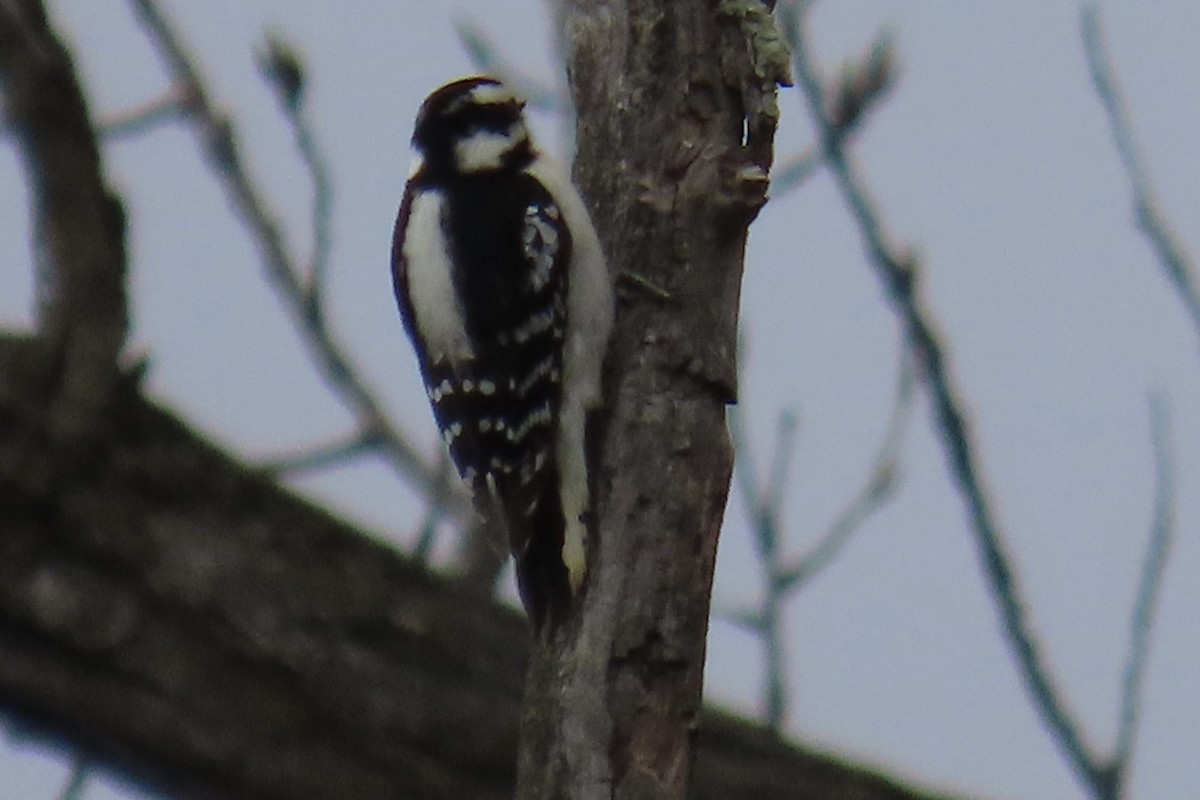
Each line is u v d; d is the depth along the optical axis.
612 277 9.26
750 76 9.28
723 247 9.18
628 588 8.56
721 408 9.02
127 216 8.69
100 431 8.95
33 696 8.85
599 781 8.28
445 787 9.45
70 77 8.26
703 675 8.63
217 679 9.15
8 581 8.79
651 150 9.39
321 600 9.48
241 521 9.44
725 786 10.09
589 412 9.04
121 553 9.02
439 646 9.74
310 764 9.21
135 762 9.12
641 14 9.55
